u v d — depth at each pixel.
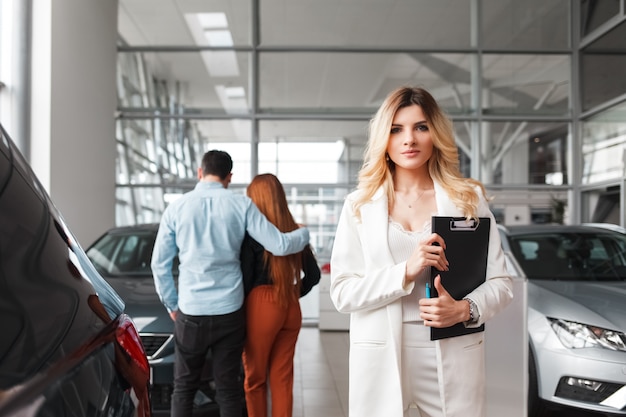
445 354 1.61
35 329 0.85
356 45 9.14
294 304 3.17
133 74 9.03
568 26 9.17
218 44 9.04
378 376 1.63
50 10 6.19
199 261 2.93
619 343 3.22
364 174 1.77
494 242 1.74
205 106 9.03
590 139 8.88
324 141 9.04
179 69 9.05
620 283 4.10
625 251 4.51
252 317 3.05
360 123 9.07
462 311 1.57
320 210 8.98
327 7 9.12
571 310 3.50
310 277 3.37
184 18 9.03
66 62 6.63
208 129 9.02
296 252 3.11
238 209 2.99
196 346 2.93
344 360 5.69
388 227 1.70
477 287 1.66
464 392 1.62
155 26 9.02
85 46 7.28
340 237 1.76
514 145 9.14
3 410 0.70
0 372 0.73
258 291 3.06
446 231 1.61
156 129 9.02
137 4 9.00
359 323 1.68
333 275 1.73
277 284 3.05
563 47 9.16
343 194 8.99
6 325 0.79
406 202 1.76
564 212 9.06
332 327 7.34
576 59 9.10
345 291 1.65
